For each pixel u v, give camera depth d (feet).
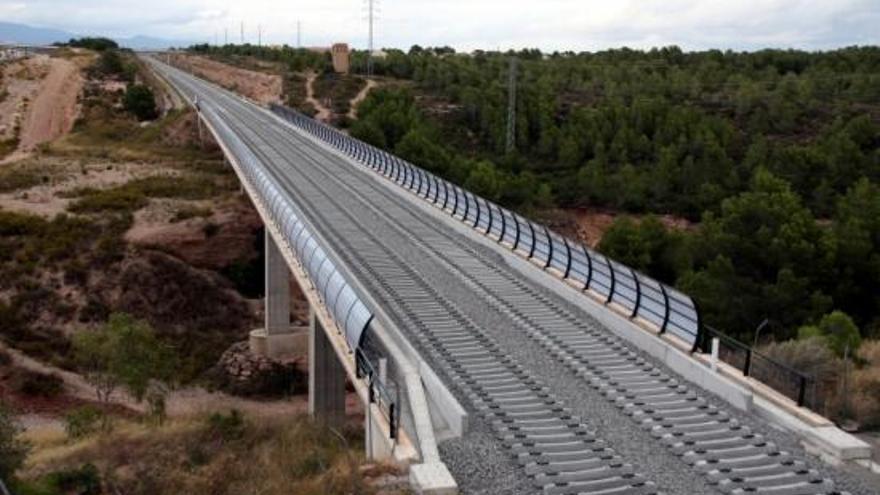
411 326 67.77
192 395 123.03
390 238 102.37
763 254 122.72
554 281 79.77
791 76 323.98
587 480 42.50
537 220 185.68
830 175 199.11
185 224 167.12
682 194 205.05
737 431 48.29
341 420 85.61
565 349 63.10
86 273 150.51
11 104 314.96
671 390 55.06
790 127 256.73
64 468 55.01
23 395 115.55
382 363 53.67
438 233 106.42
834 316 81.20
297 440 61.36
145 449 59.93
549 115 255.70
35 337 134.51
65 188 193.26
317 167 161.17
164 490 49.75
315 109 303.48
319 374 88.53
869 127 231.09
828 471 43.37
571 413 51.19
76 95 329.31
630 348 63.46
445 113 273.13
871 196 165.37
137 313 147.02
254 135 204.64
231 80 404.98
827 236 123.95
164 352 115.03
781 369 55.42
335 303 60.59
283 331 132.16
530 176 205.87
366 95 304.50
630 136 230.27
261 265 168.55
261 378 126.62
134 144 257.34
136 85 335.26
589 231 195.42
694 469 43.62
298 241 78.89
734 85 307.78
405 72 370.12
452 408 49.11
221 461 53.36
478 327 68.03
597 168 213.05
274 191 100.89
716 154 209.15
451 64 364.79
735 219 131.23
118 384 110.63
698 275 111.86
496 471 43.47
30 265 149.28
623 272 69.36
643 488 41.11
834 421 52.65
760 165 197.98
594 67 360.69
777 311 107.14
